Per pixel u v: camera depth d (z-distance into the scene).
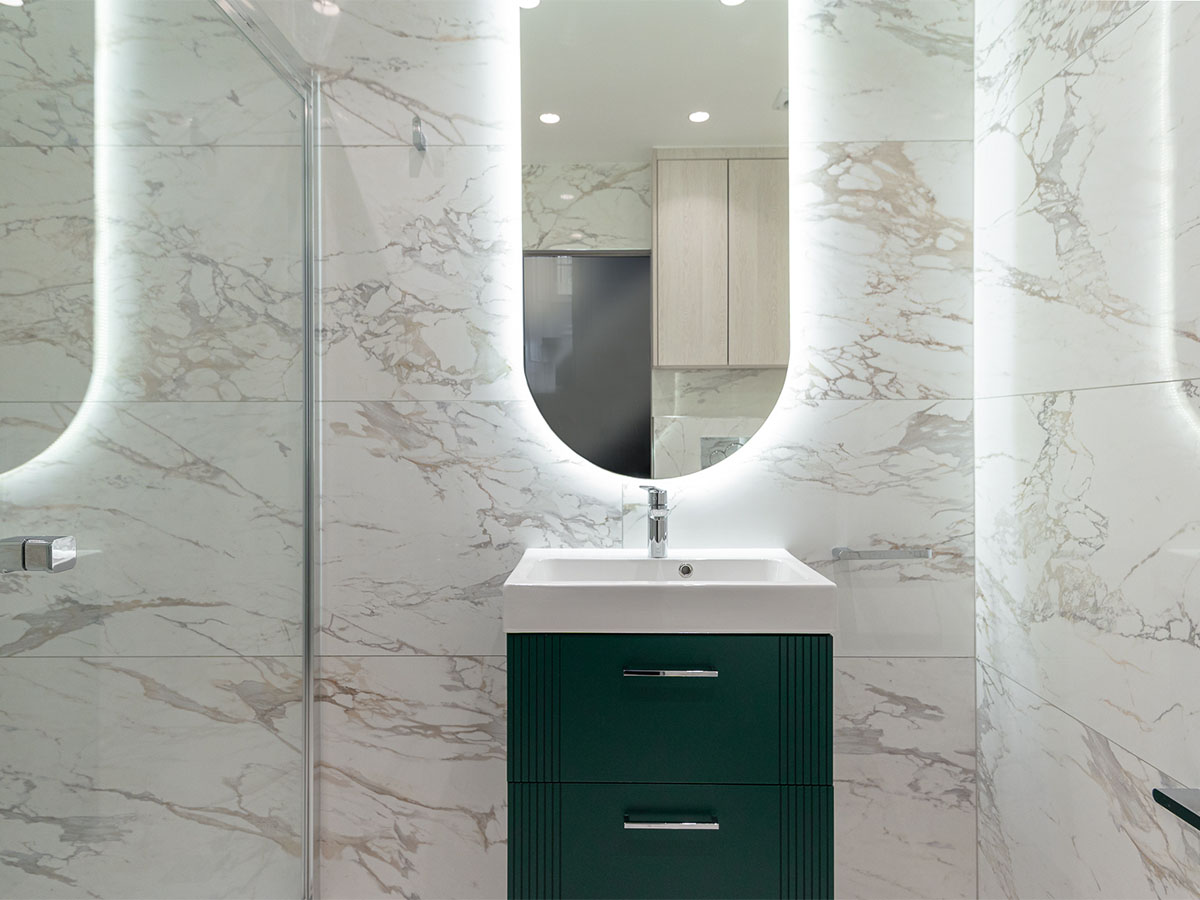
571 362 1.71
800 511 1.71
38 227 0.84
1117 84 1.18
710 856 1.29
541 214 1.70
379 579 1.70
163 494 1.09
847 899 1.70
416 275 1.70
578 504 1.71
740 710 1.28
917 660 1.70
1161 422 1.08
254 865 1.40
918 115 1.70
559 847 1.29
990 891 1.63
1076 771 1.31
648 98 1.71
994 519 1.60
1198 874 1.02
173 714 1.13
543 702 1.29
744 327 1.71
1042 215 1.41
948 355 1.70
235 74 1.31
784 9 1.71
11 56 0.79
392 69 1.70
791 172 1.71
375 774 1.70
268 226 1.46
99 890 0.96
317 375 1.70
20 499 0.82
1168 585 1.07
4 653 0.80
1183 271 1.04
